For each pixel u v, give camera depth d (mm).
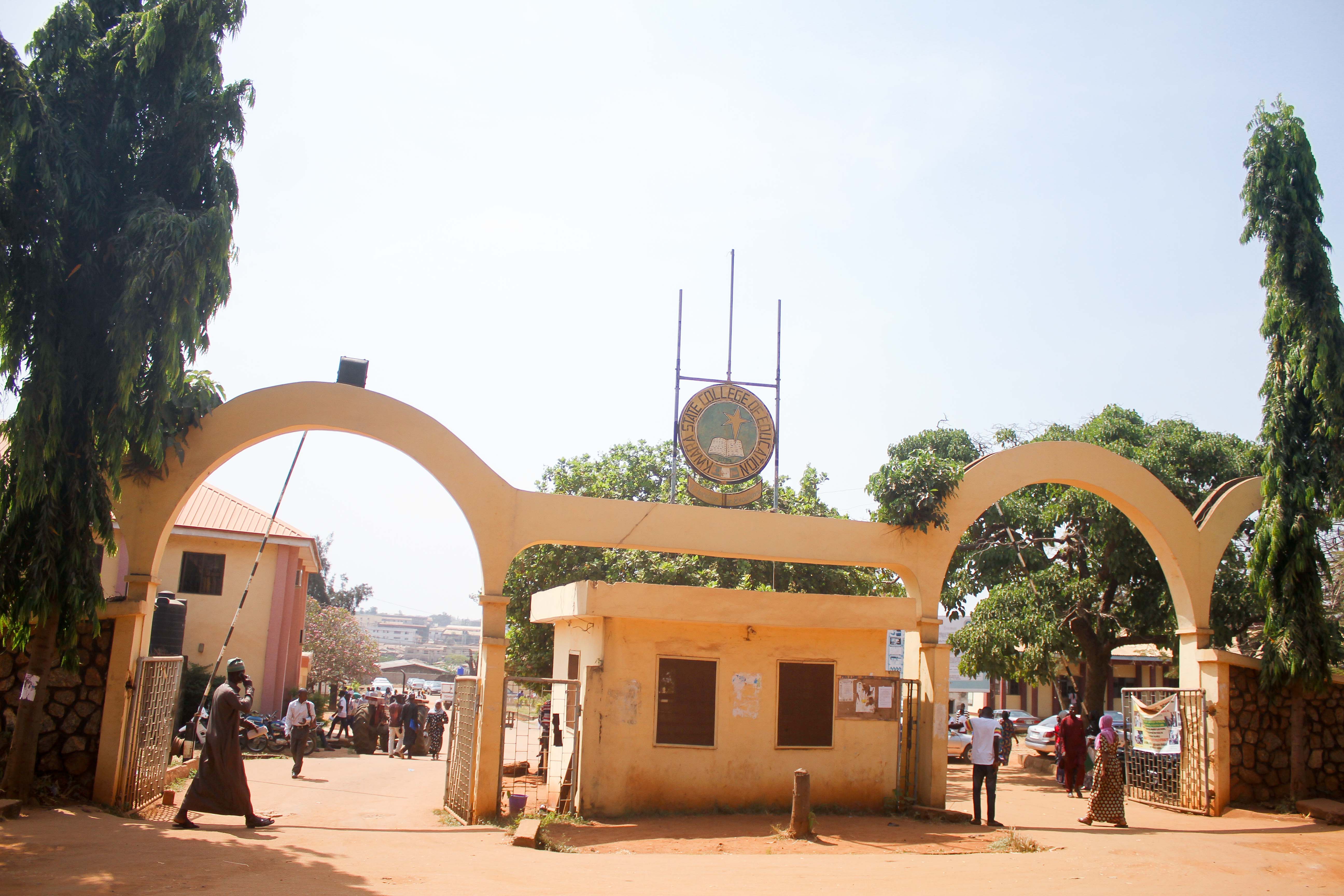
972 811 14531
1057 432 21984
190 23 10727
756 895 7484
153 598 11773
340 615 50281
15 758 10047
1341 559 19422
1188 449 19922
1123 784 12977
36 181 9703
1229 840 11234
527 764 17234
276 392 12352
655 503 13406
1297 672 13859
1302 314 13805
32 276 9625
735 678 13719
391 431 12648
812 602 13797
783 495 26469
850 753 13984
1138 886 8242
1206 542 15047
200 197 11039
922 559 14242
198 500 28016
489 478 12875
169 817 10891
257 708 26672
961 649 20344
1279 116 14484
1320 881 8766
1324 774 14625
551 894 7234
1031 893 7758
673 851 10445
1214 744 13898
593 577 23219
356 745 24531
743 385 14695
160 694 12047
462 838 10617
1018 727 33812
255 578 27469
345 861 8414
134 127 10766
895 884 8172
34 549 9672
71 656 10109
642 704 13289
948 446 23281
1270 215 14219
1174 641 19531
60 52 10469
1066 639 19250
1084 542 20750
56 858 7523
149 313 9906
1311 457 13977
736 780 13492
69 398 10023
